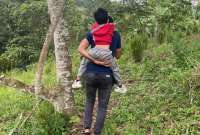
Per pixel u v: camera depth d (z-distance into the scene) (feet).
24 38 45.39
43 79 29.96
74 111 20.65
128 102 21.63
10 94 27.09
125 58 30.68
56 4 19.80
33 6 45.03
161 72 25.54
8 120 21.62
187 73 23.04
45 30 45.85
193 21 37.22
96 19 17.99
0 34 49.55
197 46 28.71
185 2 39.83
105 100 17.87
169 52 29.86
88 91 18.10
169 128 18.37
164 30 35.91
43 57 20.06
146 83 24.30
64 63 20.53
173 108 20.03
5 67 41.78
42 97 20.31
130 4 42.04
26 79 33.09
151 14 39.60
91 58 17.54
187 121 18.61
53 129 18.60
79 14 44.65
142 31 38.01
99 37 17.74
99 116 17.83
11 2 52.44
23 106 23.03
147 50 32.14
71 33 43.52
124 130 18.76
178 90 21.66
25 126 19.83
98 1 44.70
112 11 42.91
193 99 20.39
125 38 37.99
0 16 49.70
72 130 19.16
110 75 17.71
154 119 19.22
